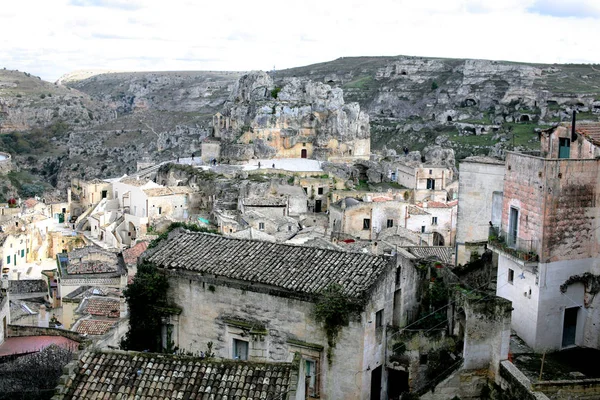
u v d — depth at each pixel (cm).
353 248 8744
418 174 15362
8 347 4703
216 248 4631
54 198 17800
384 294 4131
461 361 4088
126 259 8544
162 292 4528
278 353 4156
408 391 4281
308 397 4078
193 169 16350
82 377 3042
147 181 14612
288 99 18988
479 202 5678
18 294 8606
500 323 4050
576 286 4475
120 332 4531
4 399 3547
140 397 2933
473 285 5147
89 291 7219
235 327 4259
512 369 3947
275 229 11394
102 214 13575
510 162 4662
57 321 7319
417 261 4762
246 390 2920
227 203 13875
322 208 15425
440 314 4503
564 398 3794
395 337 4266
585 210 4400
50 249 12706
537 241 4356
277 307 4134
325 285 4038
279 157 18350
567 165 4288
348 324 3944
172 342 4519
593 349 4484
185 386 2973
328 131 18512
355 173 16862
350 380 3984
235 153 17600
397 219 11988
